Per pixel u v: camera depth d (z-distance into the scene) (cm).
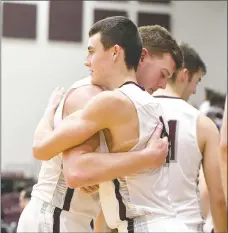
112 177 250
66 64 1152
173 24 1175
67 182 255
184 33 1177
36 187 311
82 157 253
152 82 303
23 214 307
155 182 259
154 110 263
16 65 1138
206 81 1143
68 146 256
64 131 255
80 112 258
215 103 695
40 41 1148
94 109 252
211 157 320
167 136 267
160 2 1175
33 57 1143
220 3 1185
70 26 1152
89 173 250
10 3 1136
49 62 1147
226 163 244
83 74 1153
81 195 302
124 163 249
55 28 1148
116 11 1162
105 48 269
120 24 270
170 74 309
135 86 265
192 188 311
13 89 1134
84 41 1156
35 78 1143
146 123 257
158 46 305
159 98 331
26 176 1036
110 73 270
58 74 1150
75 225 302
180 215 297
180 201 303
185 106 327
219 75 1159
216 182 322
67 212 301
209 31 1184
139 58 276
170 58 307
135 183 256
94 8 1156
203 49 1180
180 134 314
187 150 313
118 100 253
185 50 361
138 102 257
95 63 271
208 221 411
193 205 306
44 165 307
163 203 260
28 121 1134
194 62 359
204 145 322
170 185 302
